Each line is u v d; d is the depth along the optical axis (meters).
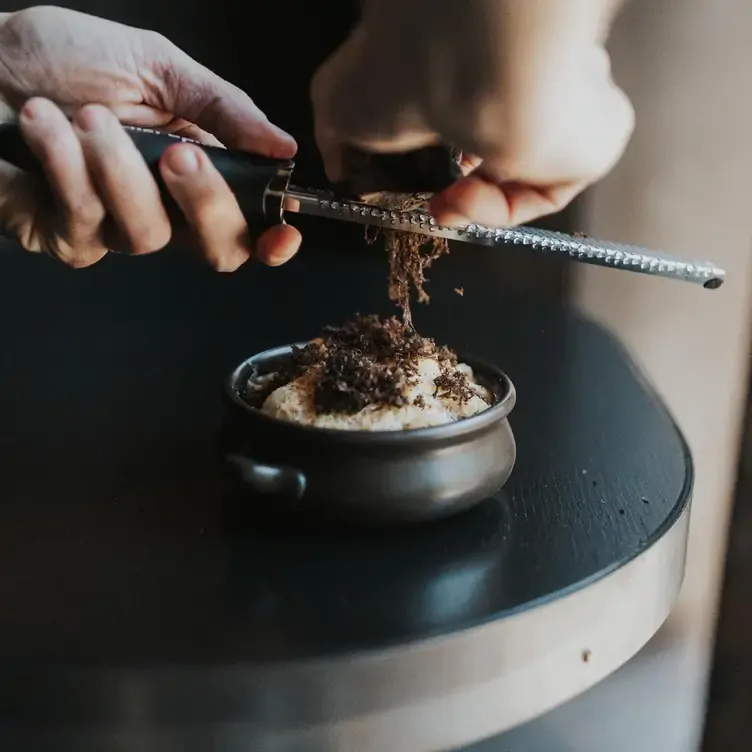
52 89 0.79
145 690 0.62
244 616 0.66
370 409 0.71
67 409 0.86
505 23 0.60
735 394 1.06
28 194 0.71
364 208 0.71
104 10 1.22
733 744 1.08
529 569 0.69
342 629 0.65
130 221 0.70
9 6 1.22
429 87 0.64
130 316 1.07
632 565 0.69
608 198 1.04
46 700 0.62
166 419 0.84
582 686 0.68
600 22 0.62
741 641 1.06
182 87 0.80
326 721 0.63
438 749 0.65
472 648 0.64
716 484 1.07
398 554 0.70
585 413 0.87
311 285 1.19
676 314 1.08
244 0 1.16
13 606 0.66
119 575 0.68
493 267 1.21
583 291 1.15
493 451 0.72
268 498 0.70
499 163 0.64
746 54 0.97
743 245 1.02
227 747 0.63
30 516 0.73
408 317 0.78
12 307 1.10
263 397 0.74
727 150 1.00
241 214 0.71
